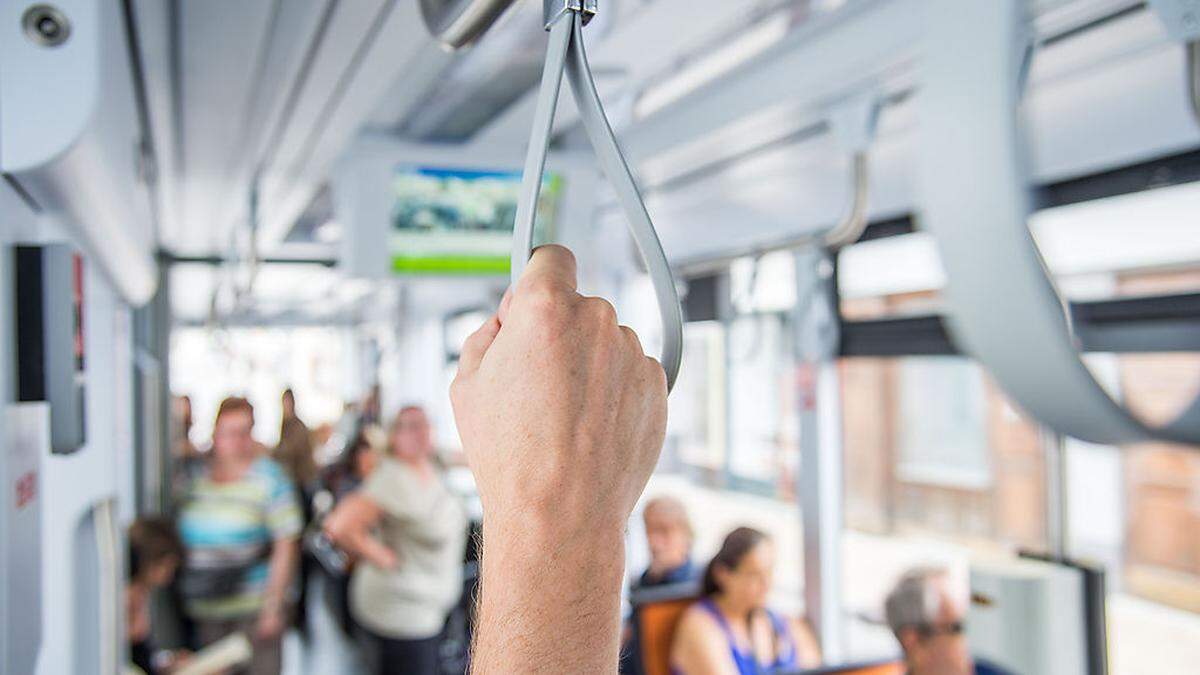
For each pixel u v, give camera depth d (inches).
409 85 99.8
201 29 78.5
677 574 151.5
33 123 30.2
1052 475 90.6
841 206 128.0
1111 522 164.6
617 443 18.1
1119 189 98.7
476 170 121.2
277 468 160.1
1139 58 80.8
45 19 30.2
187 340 447.8
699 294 176.1
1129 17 75.2
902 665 102.9
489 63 86.9
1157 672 136.6
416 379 365.4
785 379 196.9
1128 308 79.2
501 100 103.9
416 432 157.8
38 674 37.7
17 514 32.6
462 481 277.6
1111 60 82.7
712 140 114.0
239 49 84.3
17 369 32.6
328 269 245.0
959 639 89.8
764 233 144.7
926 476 196.7
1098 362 80.1
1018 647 84.6
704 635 122.6
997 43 28.8
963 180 29.8
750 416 210.1
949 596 91.0
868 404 206.7
